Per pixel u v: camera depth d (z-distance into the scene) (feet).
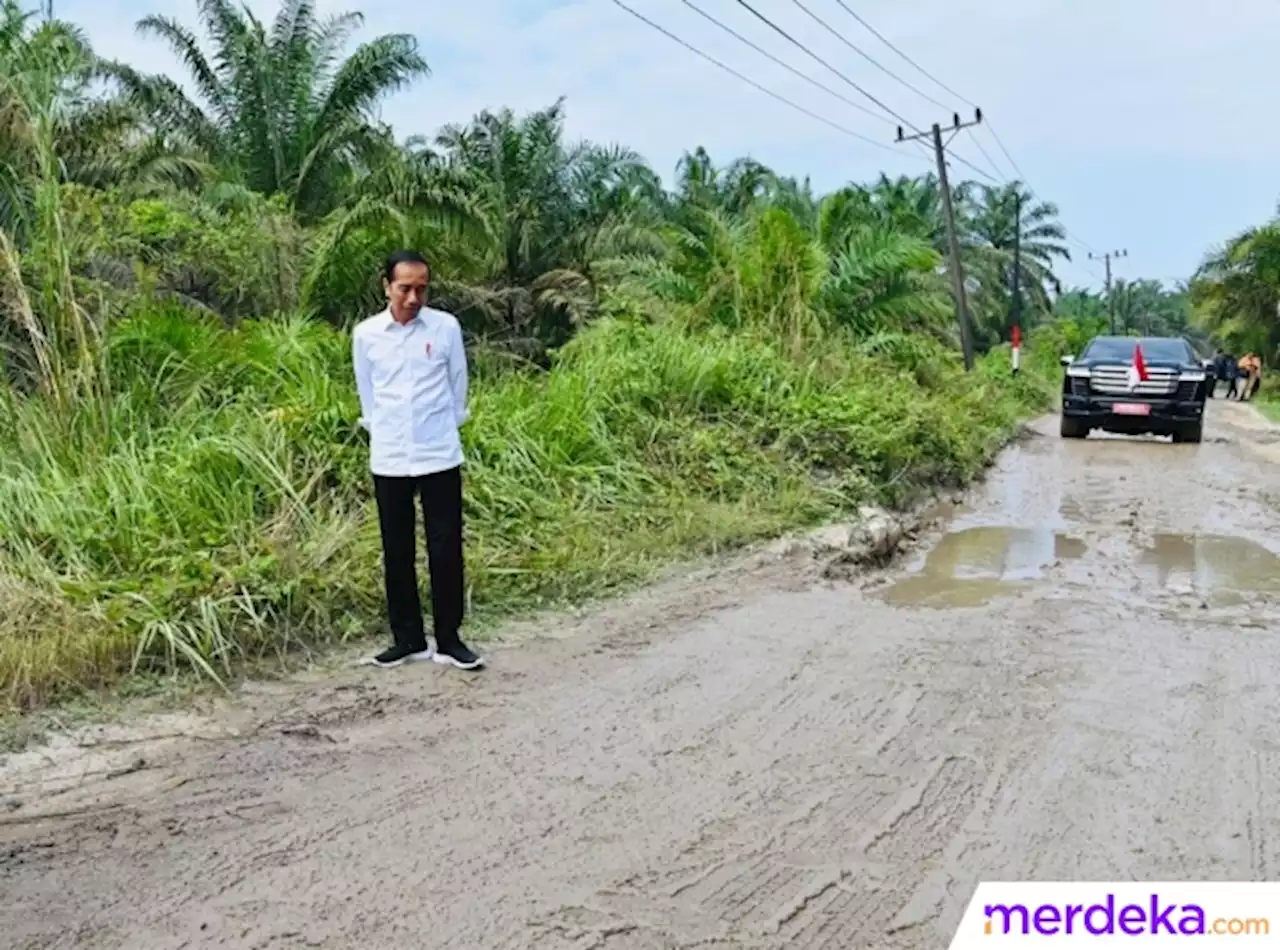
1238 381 130.62
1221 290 139.85
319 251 52.54
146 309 29.96
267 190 80.18
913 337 63.98
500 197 80.89
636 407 33.81
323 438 24.53
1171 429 58.23
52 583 17.63
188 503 20.89
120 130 48.16
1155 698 16.28
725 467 31.63
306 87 80.38
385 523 17.38
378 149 80.48
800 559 25.82
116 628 16.60
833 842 11.82
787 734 14.85
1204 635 19.70
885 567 25.99
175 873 10.95
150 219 49.37
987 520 32.99
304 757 13.88
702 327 52.06
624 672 17.43
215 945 9.73
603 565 23.39
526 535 24.02
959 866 11.35
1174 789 13.14
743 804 12.70
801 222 91.09
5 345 24.99
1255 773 13.61
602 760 13.91
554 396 31.30
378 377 17.21
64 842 11.56
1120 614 21.21
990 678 17.21
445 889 10.71
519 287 80.23
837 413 36.73
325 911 10.30
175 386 27.55
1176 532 30.83
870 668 17.72
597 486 27.96
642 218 92.02
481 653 18.31
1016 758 14.07
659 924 10.17
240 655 17.21
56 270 23.72
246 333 32.96
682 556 25.49
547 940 9.88
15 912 10.19
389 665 17.52
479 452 27.02
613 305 55.98
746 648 18.80
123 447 22.49
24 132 24.06
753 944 9.90
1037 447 55.67
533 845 11.64
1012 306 192.13
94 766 13.46
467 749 14.20
